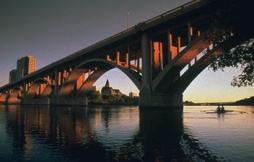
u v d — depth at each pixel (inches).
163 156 491.8
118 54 2432.3
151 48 1988.2
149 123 1116.5
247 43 452.1
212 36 511.2
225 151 535.5
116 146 592.1
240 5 451.5
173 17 1680.6
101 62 2773.1
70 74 3321.9
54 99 3695.9
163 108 1975.9
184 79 1861.5
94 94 6417.3
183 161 455.8
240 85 470.3
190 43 1568.7
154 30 1931.6
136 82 2064.5
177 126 1000.9
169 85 2011.6
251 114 1899.6
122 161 457.4
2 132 834.2
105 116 1635.1
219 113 2022.6
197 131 852.0
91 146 591.5
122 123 1139.3
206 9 1505.9
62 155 503.5
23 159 474.3
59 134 791.1
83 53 2906.0
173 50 1920.5
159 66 2069.4
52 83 4023.1
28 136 748.6
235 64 469.1
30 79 4913.9
